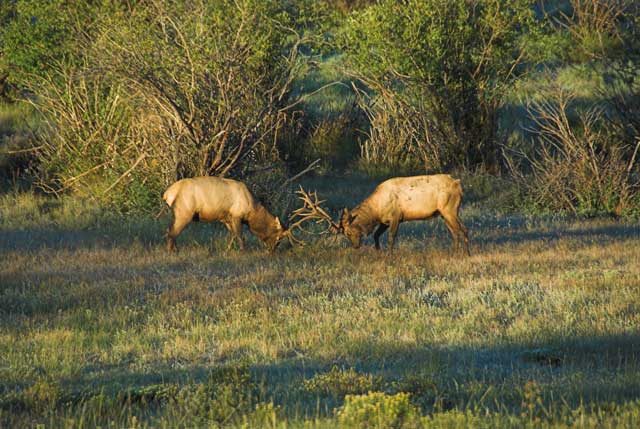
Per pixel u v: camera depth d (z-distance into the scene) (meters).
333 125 108.94
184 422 26.67
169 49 72.62
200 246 61.97
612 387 29.72
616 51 115.69
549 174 82.94
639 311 42.12
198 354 36.62
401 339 38.22
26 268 55.03
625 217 78.06
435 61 97.94
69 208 75.81
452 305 44.59
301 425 25.61
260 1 88.75
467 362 34.56
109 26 79.94
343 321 41.38
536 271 53.38
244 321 41.62
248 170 75.25
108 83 80.44
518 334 38.41
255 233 59.78
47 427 26.55
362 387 30.28
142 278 51.59
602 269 53.22
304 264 55.59
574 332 38.50
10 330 40.06
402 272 53.16
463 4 99.25
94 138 82.00
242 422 26.67
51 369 34.25
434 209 57.78
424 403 28.41
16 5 101.38
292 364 34.91
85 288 48.62
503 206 83.75
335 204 82.50
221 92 72.44
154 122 74.44
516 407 27.86
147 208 72.81
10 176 89.38
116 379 32.97
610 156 84.50
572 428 24.69
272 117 79.69
